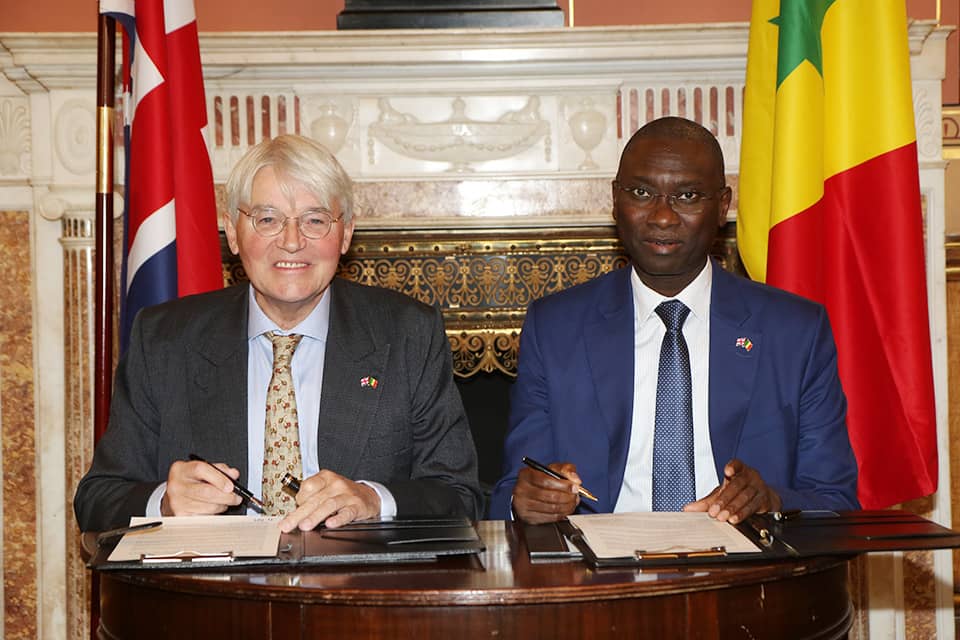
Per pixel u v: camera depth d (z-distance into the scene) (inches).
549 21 140.9
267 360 85.0
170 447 82.6
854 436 115.3
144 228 116.6
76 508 81.1
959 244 148.0
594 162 139.1
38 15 152.9
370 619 55.3
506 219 139.4
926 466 115.5
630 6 153.8
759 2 122.4
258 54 134.8
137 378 84.9
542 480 73.9
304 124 138.3
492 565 60.8
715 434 86.9
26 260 141.2
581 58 135.5
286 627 56.3
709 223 86.0
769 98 121.8
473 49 135.0
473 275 143.3
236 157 138.8
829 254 116.6
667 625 57.2
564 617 55.7
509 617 55.4
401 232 141.5
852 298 116.0
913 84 136.0
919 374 114.9
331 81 137.5
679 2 153.9
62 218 138.2
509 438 91.4
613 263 142.9
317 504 69.9
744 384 87.6
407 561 61.6
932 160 136.2
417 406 85.2
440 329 88.0
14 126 140.3
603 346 90.3
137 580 59.5
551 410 91.0
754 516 72.5
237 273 143.3
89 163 137.8
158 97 116.8
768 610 60.2
